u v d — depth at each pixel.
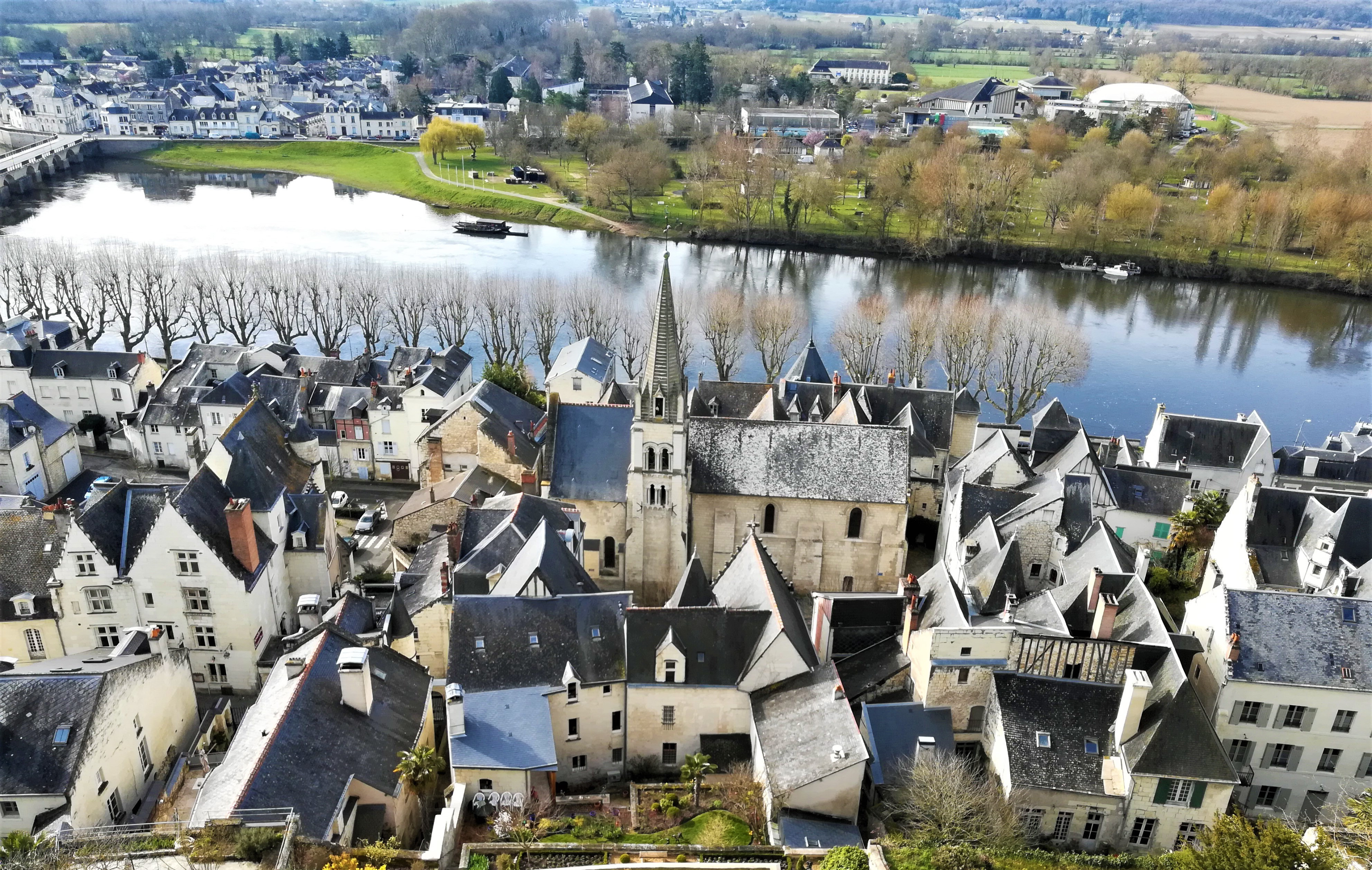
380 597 113.00
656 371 109.44
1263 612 87.69
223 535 102.62
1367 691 83.44
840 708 84.06
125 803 81.62
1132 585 94.75
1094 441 164.88
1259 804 89.06
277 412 158.38
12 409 144.12
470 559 101.88
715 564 126.38
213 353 176.25
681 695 89.81
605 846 73.69
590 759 91.69
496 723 83.75
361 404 156.75
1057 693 83.19
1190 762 76.50
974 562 107.94
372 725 79.69
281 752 71.94
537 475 125.44
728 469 122.12
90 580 99.88
